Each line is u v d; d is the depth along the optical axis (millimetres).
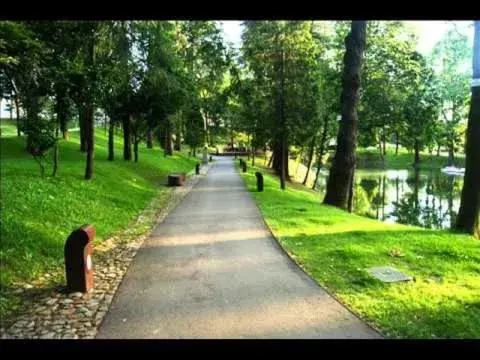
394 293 7477
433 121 39375
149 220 14727
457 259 9664
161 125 35500
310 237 11680
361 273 8539
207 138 59781
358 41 18281
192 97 36281
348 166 19109
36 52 14078
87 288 7504
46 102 16938
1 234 9281
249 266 9094
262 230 12695
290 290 7625
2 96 21875
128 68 21781
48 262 8984
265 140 34219
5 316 6434
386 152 73875
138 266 9141
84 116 28578
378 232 12281
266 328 6137
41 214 11906
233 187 25188
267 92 31203
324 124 32688
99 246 10766
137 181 23609
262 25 26141
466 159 13320
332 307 6863
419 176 47875
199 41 42156
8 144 27188
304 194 28797
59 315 6516
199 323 6293
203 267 9031
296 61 27656
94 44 18344
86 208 14102
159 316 6527
